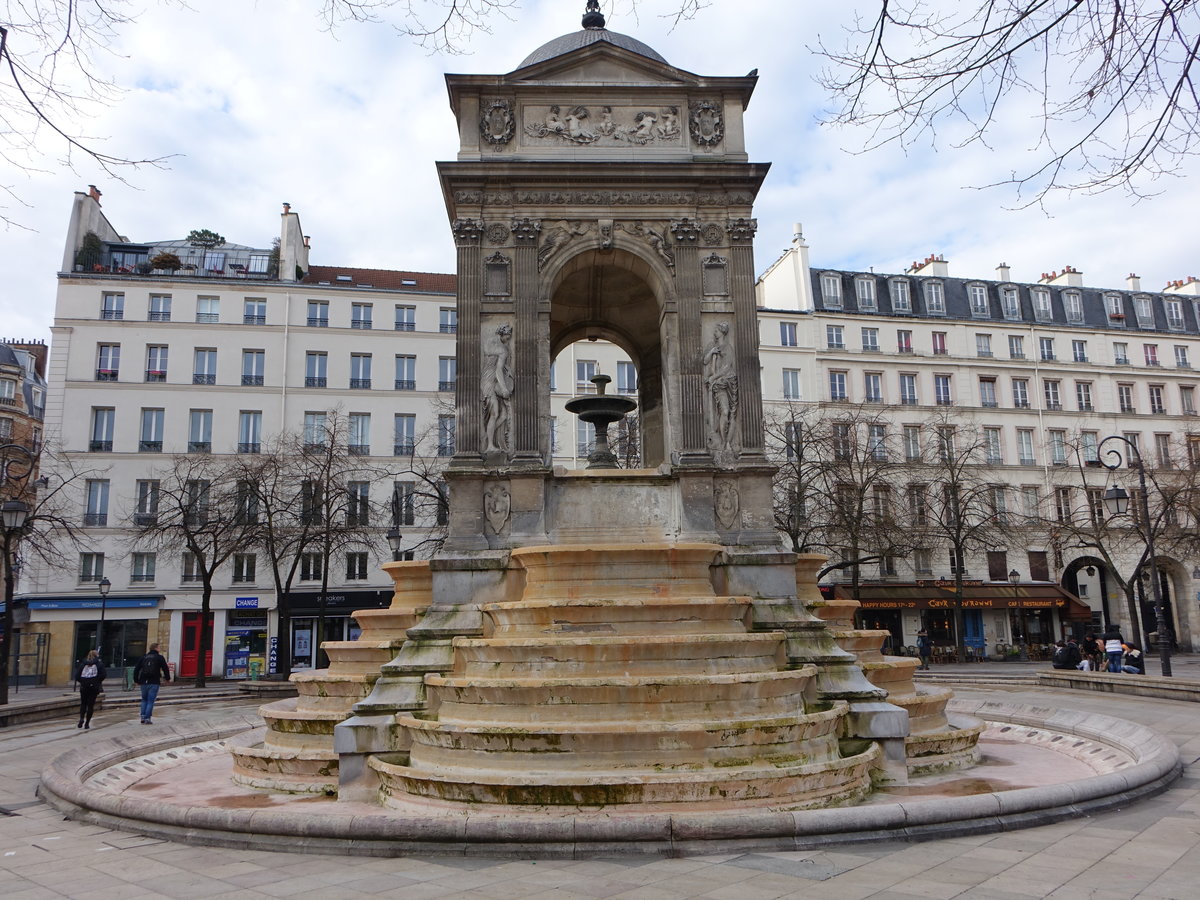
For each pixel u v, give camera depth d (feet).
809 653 45.96
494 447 52.06
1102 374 207.41
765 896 25.52
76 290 167.63
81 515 161.07
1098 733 53.62
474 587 48.26
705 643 40.16
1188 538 158.71
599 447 57.72
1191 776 43.11
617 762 35.76
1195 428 208.33
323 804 40.42
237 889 27.45
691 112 57.82
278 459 145.69
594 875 28.22
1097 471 199.21
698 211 56.08
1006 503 192.54
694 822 30.99
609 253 55.52
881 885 26.37
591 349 171.83
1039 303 214.48
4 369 220.84
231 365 170.40
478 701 39.17
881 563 178.81
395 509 117.80
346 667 50.08
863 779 39.45
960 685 103.96
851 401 189.16
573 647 39.83
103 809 37.70
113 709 94.02
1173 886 25.62
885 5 20.68
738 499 52.24
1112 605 196.44
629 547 46.32
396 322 178.60
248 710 89.86
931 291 207.41
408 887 27.25
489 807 34.60
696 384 53.72
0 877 29.43
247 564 163.63
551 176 55.01
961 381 198.29
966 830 32.45
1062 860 28.73
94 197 183.42
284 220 183.62
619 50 57.41
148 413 167.43
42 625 156.15
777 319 189.88
